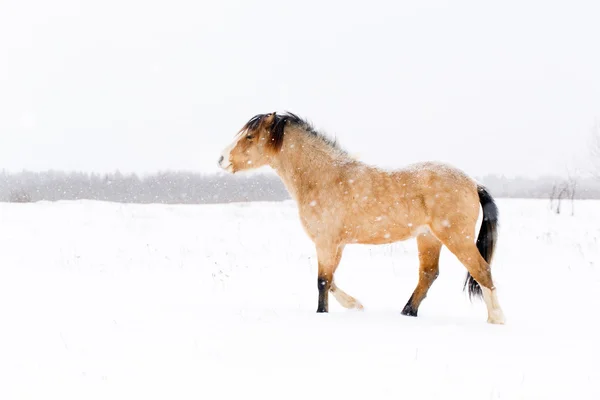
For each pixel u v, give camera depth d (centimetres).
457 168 785
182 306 856
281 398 452
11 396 473
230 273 1292
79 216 2061
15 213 2080
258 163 867
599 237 1705
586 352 595
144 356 566
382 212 776
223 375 504
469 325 719
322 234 803
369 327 676
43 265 1384
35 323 749
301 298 991
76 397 466
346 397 454
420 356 561
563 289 1085
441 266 1388
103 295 1004
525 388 480
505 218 2083
